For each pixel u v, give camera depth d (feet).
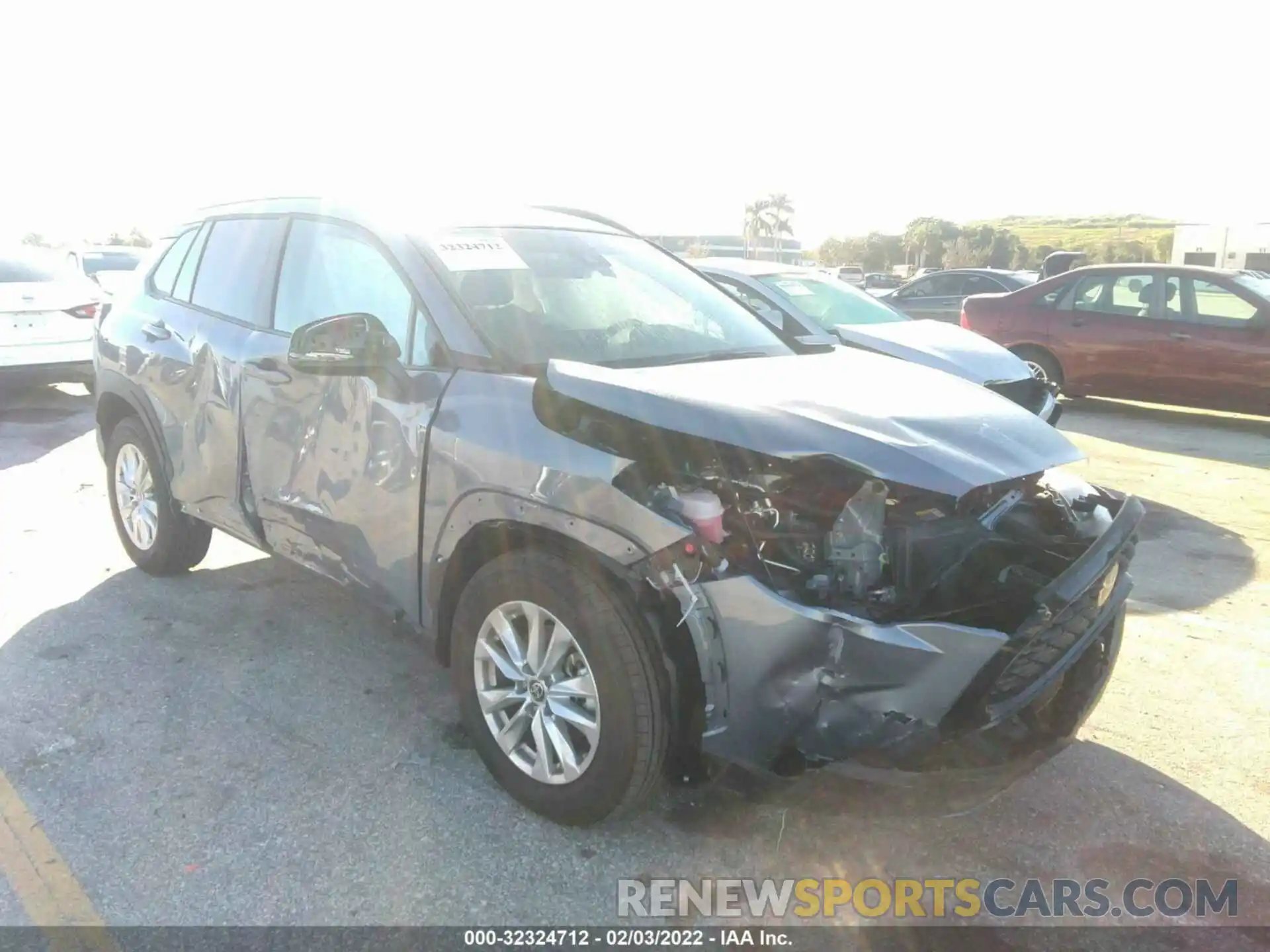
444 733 11.81
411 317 11.39
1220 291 31.91
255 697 12.55
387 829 9.94
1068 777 11.25
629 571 9.01
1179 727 12.42
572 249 13.17
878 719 8.44
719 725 9.00
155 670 13.20
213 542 18.52
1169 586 17.46
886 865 9.74
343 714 12.18
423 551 10.75
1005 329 36.14
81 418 30.35
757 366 11.42
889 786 8.85
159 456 15.24
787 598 8.57
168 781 10.66
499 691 10.27
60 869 9.23
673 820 10.28
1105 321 33.83
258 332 13.30
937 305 59.98
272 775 10.82
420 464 10.63
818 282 28.22
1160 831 10.30
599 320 11.96
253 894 8.98
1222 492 24.13
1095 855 9.91
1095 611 9.98
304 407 12.15
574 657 9.68
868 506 9.11
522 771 10.11
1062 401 38.40
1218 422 33.96
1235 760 11.68
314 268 12.92
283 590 16.10
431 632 11.04
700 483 9.33
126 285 16.96
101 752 11.19
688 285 13.89
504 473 9.75
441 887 9.14
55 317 29.78
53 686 12.70
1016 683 8.99
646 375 10.37
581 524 9.20
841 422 9.37
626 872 9.46
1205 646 14.83
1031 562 9.63
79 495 21.74
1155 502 23.13
